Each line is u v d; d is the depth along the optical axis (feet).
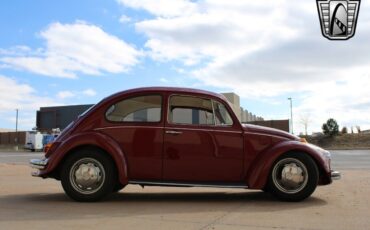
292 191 23.39
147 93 24.03
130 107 23.85
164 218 19.13
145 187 30.96
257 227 17.38
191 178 23.61
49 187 30.73
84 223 18.12
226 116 23.98
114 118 23.68
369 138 182.70
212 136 23.62
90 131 23.39
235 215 19.79
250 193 27.45
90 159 23.11
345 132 201.26
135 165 23.32
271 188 23.54
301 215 19.79
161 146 23.43
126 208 21.57
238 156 23.62
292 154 23.38
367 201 23.67
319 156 23.54
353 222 18.30
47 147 24.00
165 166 23.41
